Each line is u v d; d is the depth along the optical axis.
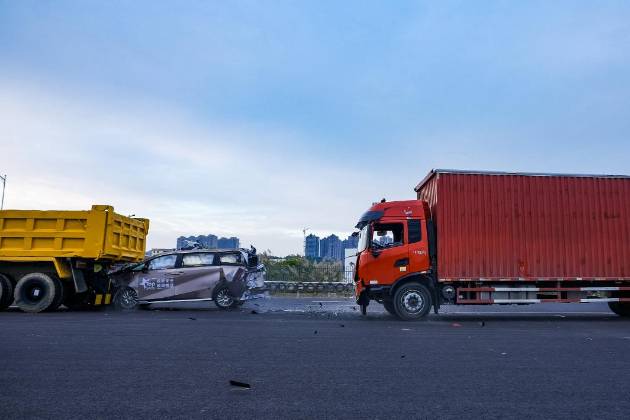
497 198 12.64
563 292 12.73
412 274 12.28
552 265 12.55
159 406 4.28
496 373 5.69
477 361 6.42
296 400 4.50
